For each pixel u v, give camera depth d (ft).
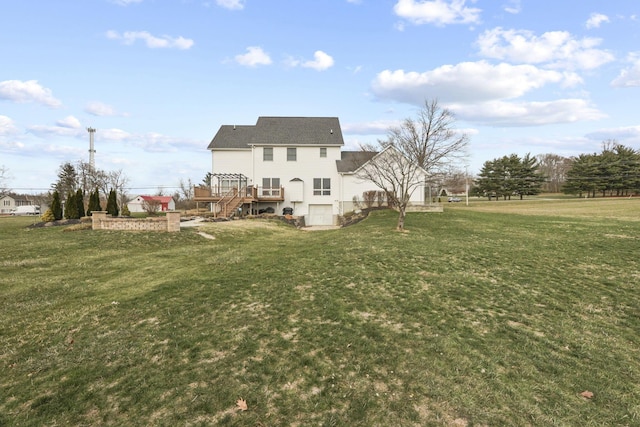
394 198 53.93
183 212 92.12
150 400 10.99
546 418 9.85
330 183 96.22
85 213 76.48
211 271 27.27
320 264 28.09
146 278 26.25
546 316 17.35
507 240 40.52
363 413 10.18
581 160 189.78
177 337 15.31
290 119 105.09
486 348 13.89
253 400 10.88
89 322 17.51
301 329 15.79
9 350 14.73
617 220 61.98
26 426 10.07
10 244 39.09
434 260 28.96
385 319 16.80
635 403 10.57
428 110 99.55
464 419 9.86
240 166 96.94
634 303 19.15
